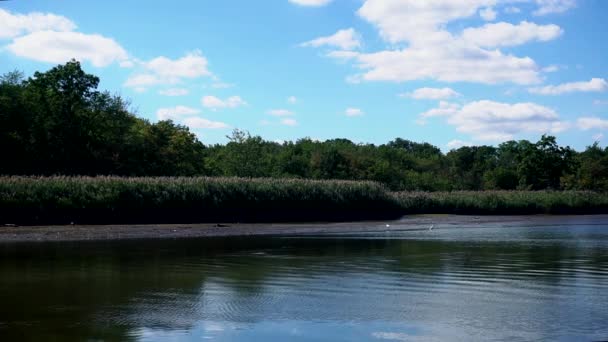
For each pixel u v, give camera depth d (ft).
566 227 148.66
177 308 42.57
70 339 34.09
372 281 55.11
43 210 118.32
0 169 165.99
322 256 74.90
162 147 205.46
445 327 37.50
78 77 189.26
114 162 187.32
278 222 152.15
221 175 222.07
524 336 35.37
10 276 56.49
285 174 236.02
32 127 175.11
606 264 68.74
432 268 64.13
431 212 202.28
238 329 36.76
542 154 292.40
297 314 40.91
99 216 125.29
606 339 34.78
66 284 52.31
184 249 82.84
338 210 168.35
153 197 133.08
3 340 33.78
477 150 383.45
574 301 45.93
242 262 68.18
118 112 201.36
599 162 288.51
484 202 213.46
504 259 73.00
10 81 190.60
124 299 45.78
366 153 313.94
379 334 35.83
